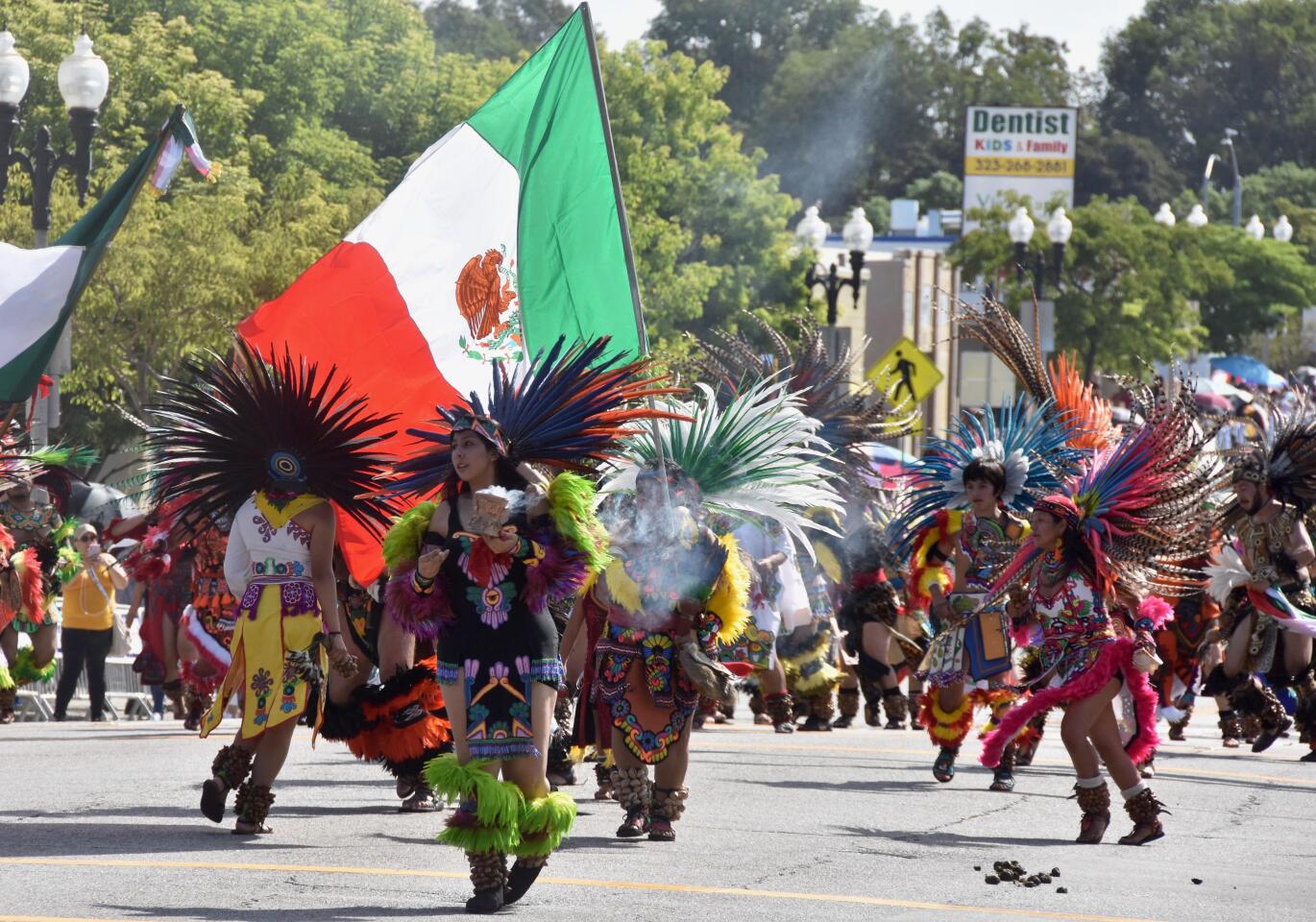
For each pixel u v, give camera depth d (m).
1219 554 44.56
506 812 21.33
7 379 42.09
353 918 20.92
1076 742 28.97
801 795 33.81
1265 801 35.12
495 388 24.20
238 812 27.14
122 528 49.47
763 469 29.80
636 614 27.41
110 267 107.62
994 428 36.81
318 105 152.88
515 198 37.12
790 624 45.78
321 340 35.38
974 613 35.53
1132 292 160.88
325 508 27.03
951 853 27.23
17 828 27.31
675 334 165.62
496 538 22.05
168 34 133.88
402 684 29.17
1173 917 22.25
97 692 54.12
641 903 22.16
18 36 120.56
